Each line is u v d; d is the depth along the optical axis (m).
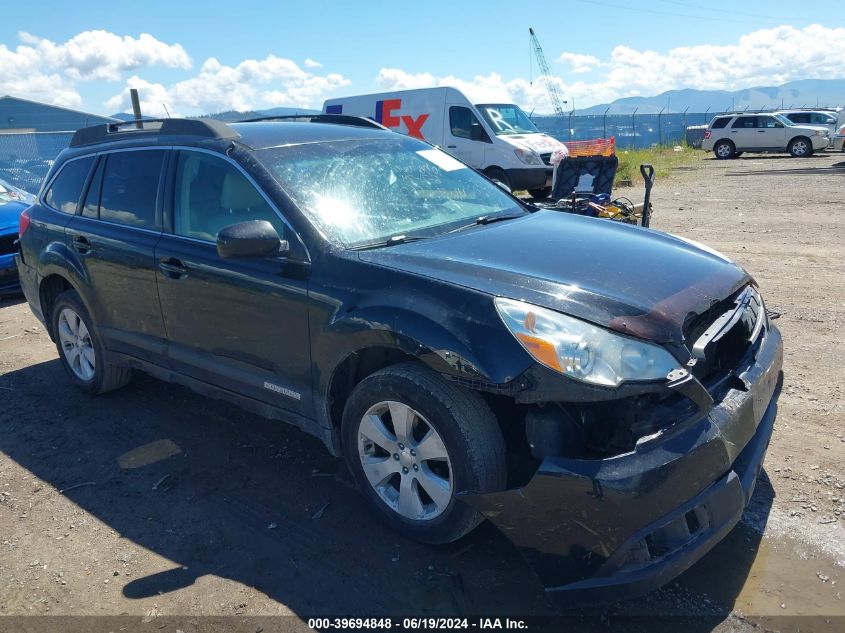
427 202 3.80
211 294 3.61
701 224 11.27
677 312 2.64
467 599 2.79
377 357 3.21
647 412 2.50
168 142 4.05
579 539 2.44
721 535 2.58
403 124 15.78
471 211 3.88
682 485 2.43
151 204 4.05
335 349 3.07
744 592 2.75
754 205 13.39
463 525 2.86
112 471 3.94
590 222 3.84
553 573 2.54
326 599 2.82
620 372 2.42
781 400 4.36
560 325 2.52
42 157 14.48
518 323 2.56
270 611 2.77
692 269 3.06
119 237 4.16
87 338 4.82
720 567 2.90
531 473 2.96
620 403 2.49
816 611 2.62
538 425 2.56
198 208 3.79
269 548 3.16
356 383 3.30
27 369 5.62
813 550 2.97
